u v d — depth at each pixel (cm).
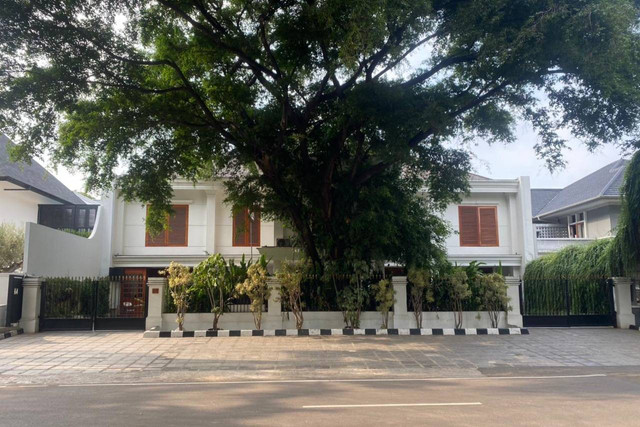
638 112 1172
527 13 1067
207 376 912
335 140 1436
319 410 631
